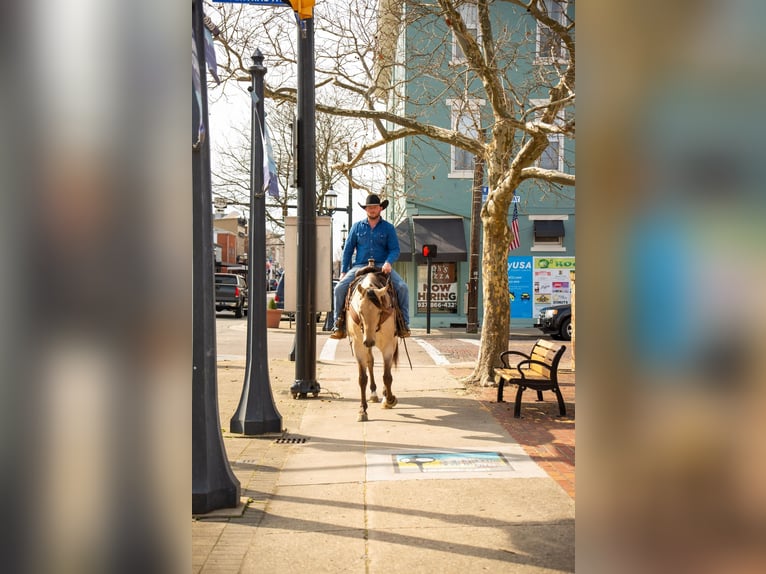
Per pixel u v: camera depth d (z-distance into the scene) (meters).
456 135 12.18
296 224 11.31
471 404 10.18
